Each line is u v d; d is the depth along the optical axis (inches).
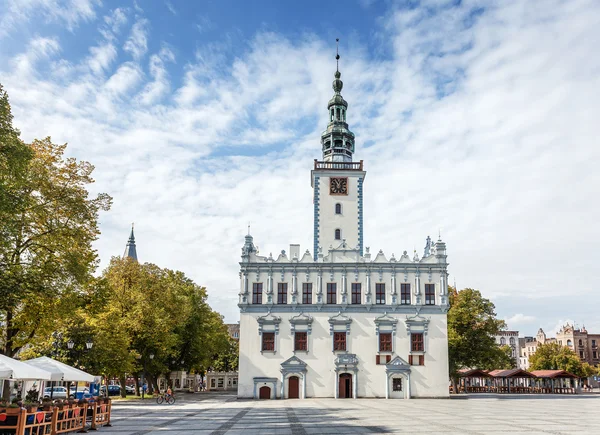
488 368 3031.5
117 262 2551.7
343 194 3031.5
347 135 3238.2
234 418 1423.5
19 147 1289.4
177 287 3011.8
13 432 875.4
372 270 2704.2
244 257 2706.7
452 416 1443.2
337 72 3398.1
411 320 2632.9
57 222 1563.7
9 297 1355.8
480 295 2989.7
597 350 6284.5
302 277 2694.4
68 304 1563.7
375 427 1146.7
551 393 3385.8
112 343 2047.2
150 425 1231.5
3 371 944.3
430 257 2728.8
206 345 3255.4
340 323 2630.4
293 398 2551.7
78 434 1066.7
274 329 2623.0
